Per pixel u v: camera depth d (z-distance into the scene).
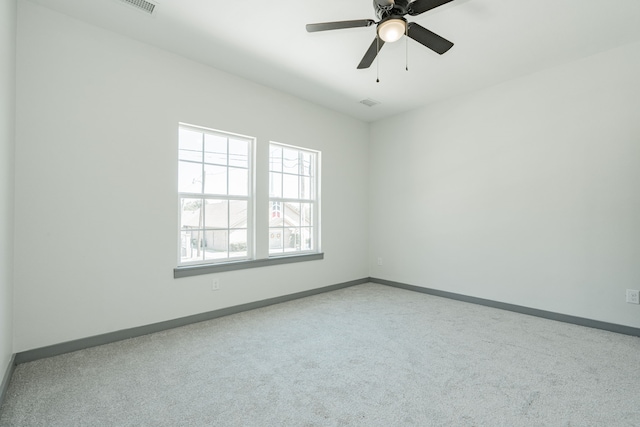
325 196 4.44
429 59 3.07
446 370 2.11
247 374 2.05
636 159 2.78
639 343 2.58
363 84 3.67
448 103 4.10
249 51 2.95
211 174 3.35
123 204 2.66
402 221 4.63
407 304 3.76
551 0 2.23
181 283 3.00
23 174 2.21
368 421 1.58
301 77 3.48
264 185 3.70
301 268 4.09
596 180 2.98
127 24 2.53
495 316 3.31
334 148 4.55
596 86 2.98
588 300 3.00
